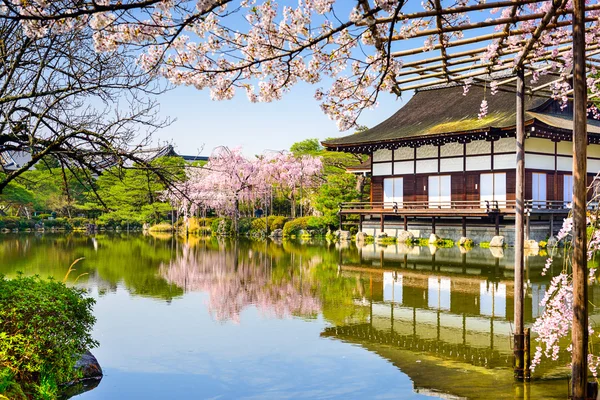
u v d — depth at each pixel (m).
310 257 21.06
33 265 17.91
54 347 6.00
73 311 6.35
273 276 15.66
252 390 6.38
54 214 51.62
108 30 4.49
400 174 29.25
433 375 6.84
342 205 31.12
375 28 4.59
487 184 25.72
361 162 40.00
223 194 39.22
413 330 9.15
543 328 5.64
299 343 8.37
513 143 24.70
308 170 40.66
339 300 11.86
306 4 4.93
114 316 10.20
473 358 7.55
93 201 45.34
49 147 5.65
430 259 19.44
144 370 7.08
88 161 5.96
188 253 23.20
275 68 5.36
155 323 9.65
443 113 30.66
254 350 7.98
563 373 6.77
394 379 6.70
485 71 6.65
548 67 6.60
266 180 40.84
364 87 5.53
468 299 11.84
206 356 7.70
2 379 5.08
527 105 26.42
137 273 16.27
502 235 23.81
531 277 14.80
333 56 5.26
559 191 26.19
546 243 22.48
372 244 27.25
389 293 12.68
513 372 6.88
